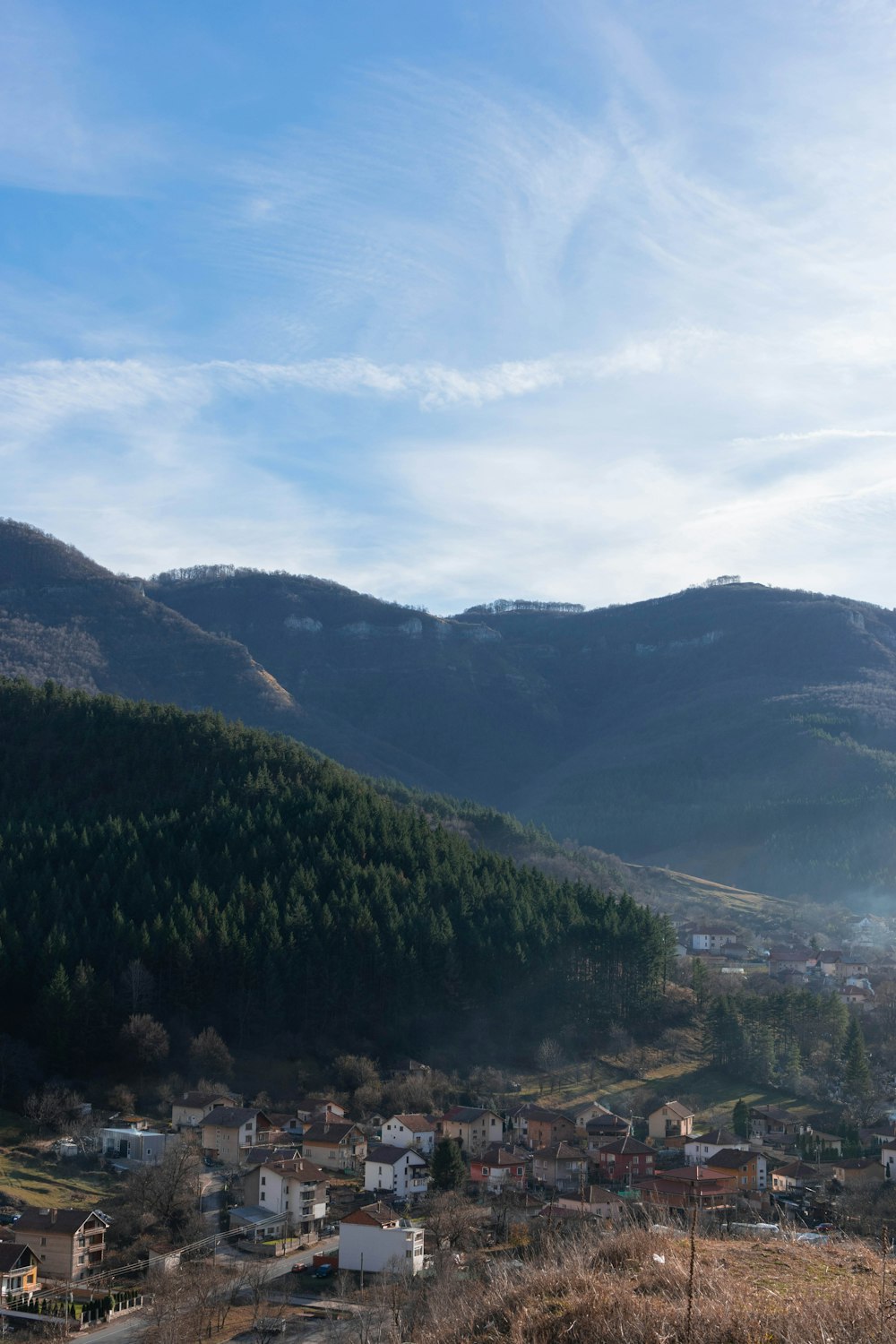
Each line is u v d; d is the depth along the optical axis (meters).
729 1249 24.14
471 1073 115.25
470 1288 24.88
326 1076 110.12
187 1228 74.31
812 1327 18.16
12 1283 62.84
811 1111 109.94
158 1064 104.06
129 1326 59.34
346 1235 67.00
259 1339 53.75
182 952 110.81
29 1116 92.06
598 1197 70.31
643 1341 18.62
